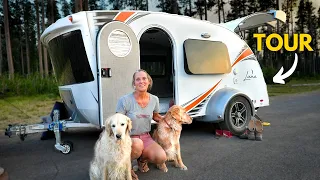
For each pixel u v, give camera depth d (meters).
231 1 35.03
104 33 4.72
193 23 6.07
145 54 8.30
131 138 3.62
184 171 3.96
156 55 8.52
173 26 5.76
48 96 14.48
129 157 3.26
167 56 8.72
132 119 3.68
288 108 10.12
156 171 3.97
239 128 6.17
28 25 37.50
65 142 5.00
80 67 5.01
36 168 4.29
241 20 7.08
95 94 4.83
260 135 5.55
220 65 6.28
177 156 4.04
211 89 6.21
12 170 4.23
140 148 3.60
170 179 3.69
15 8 35.06
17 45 39.75
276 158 4.41
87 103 4.95
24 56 42.50
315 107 10.13
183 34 5.89
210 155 4.70
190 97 5.91
